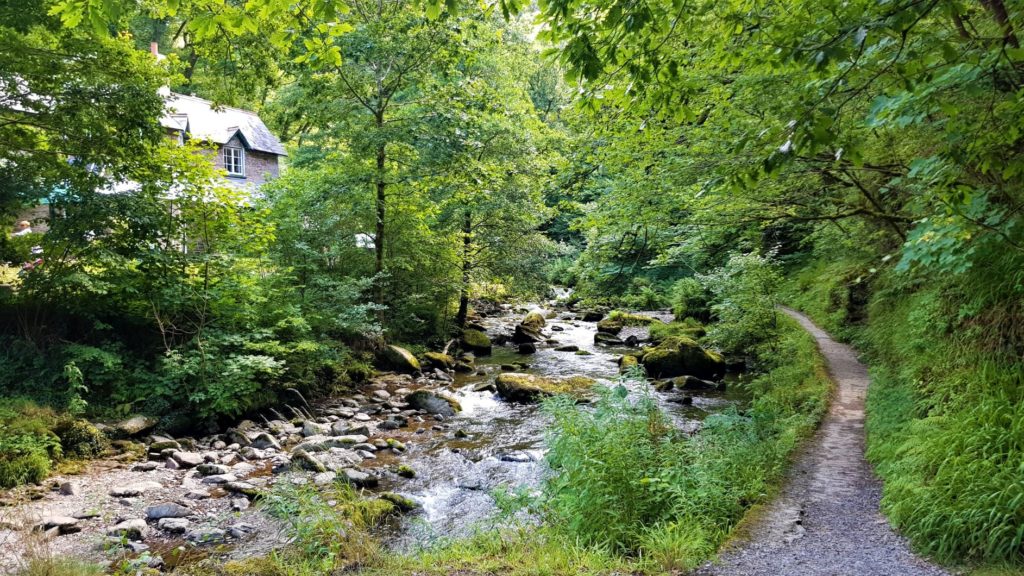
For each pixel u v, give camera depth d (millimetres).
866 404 9906
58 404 9391
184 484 8164
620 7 3674
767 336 16453
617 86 4961
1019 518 4438
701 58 6277
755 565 4773
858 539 5223
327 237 15664
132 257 10492
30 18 8422
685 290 23312
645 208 9211
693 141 8117
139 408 10234
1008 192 4816
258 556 6082
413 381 15078
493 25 16719
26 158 9578
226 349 11836
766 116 6176
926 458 5711
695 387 14391
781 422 9367
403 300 18109
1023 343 6070
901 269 5070
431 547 6168
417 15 13930
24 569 5211
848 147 3137
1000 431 5227
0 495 7324
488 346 19016
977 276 6844
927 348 8211
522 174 17594
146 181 10312
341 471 8547
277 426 10977
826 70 3303
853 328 15914
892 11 2809
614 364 17281
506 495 6801
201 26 3912
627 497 6012
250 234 12570
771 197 8508
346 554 5656
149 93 9289
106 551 6098
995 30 4477
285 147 32812
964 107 4121
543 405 7641
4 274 11203
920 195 5992
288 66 13930
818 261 22359
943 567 4512
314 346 12445
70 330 10734
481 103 15641
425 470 9125
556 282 31500
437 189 17453
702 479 6164
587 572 4688
